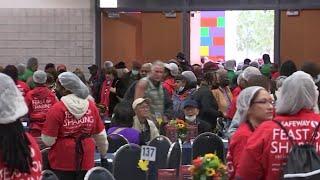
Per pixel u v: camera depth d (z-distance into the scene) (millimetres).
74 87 6238
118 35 17047
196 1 16641
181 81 10234
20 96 3629
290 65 8914
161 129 8352
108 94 13078
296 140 3902
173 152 6992
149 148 6180
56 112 6156
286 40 16391
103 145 6535
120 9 16812
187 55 16719
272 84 8594
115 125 7727
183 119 8719
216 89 10242
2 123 3498
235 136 4582
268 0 16375
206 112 9328
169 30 16812
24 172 3541
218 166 4453
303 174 3805
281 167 3910
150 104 8836
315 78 8523
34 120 9281
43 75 9414
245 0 16438
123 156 6406
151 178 7051
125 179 6395
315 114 3975
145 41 16922
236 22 16562
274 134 3924
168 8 16734
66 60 16719
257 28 16469
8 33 16719
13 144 3506
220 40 16641
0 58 16781
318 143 3906
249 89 4617
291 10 16281
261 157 3949
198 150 7598
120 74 13055
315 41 16297
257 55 16531
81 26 16672
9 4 16672
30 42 16719
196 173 4461
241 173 4008
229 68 13555
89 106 6316
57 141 6227
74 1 16656
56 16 16656
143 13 16859
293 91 3926
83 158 6258
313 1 16156
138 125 7734
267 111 4504
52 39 16703
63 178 6230
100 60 16812
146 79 8930
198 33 16703
